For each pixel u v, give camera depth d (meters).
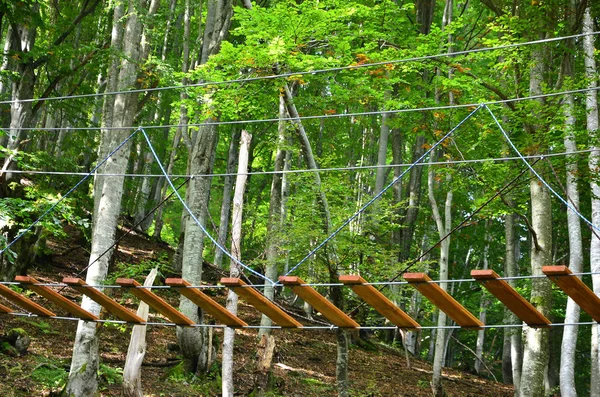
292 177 14.16
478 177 14.06
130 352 10.96
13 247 14.60
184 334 12.95
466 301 29.72
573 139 12.71
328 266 11.93
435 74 16.12
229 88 12.61
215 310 6.66
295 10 11.86
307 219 12.41
